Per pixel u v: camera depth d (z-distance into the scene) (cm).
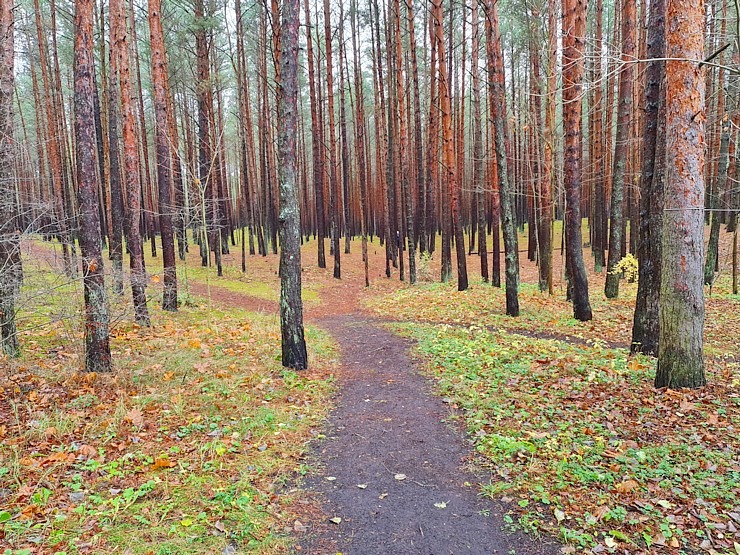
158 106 1384
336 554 379
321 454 562
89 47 721
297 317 880
